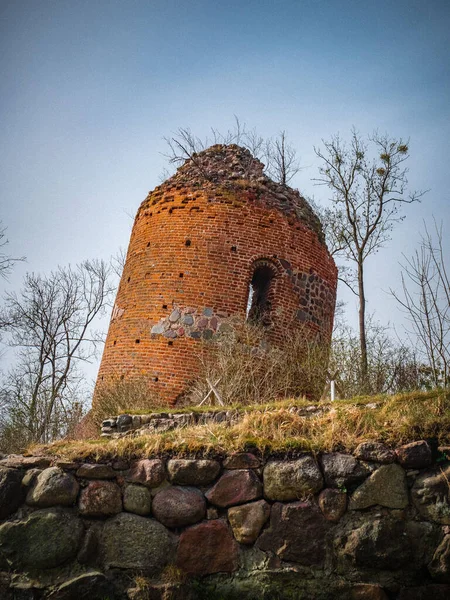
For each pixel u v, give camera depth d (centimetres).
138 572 598
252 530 613
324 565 595
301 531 608
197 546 611
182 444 665
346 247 2119
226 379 1417
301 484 626
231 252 1628
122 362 1567
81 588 580
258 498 629
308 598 582
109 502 628
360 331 1680
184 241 1634
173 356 1526
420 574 586
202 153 1877
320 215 2108
